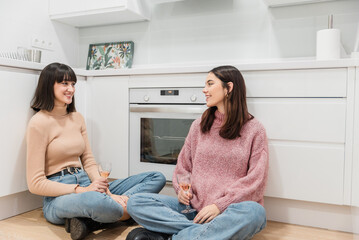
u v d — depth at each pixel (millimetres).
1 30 2129
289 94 1673
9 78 1673
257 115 1746
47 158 1668
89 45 2777
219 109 1595
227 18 2326
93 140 2207
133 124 2088
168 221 1330
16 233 1570
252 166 1480
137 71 2018
